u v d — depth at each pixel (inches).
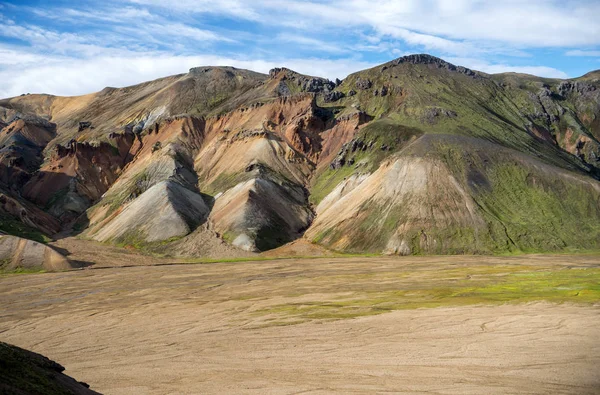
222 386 1899.6
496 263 5137.8
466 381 1793.8
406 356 2130.9
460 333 2417.6
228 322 3129.9
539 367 1891.0
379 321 2775.6
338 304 3395.7
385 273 4744.1
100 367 2358.5
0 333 3380.9
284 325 2886.3
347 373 1961.1
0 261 5940.0
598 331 2284.7
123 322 3430.1
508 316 2642.7
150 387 1950.1
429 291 3644.2
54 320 3651.6
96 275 5462.6
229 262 6082.7
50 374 1444.4
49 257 6028.5
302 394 1756.9
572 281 3656.5
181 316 3457.2
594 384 1700.3
